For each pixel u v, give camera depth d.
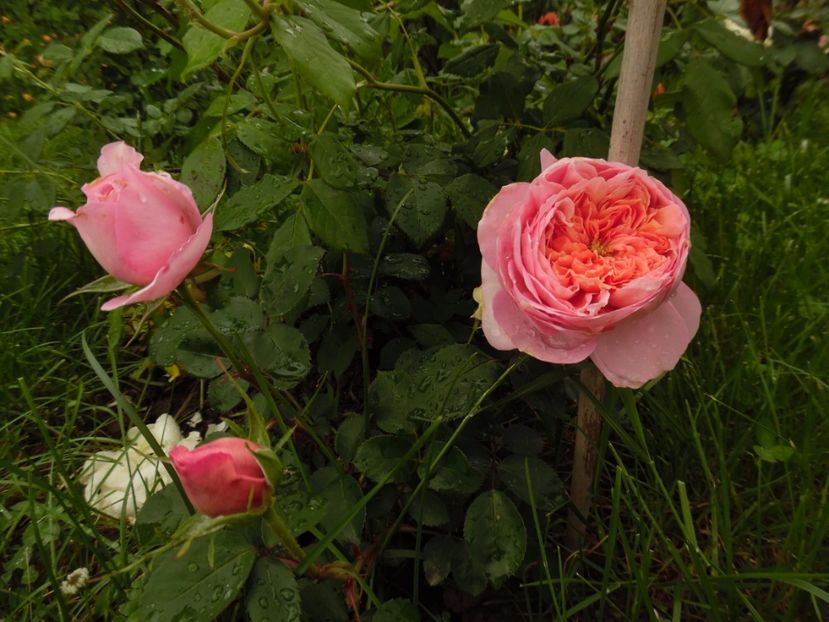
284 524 0.27
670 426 0.41
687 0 0.51
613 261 0.26
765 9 0.45
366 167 0.42
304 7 0.31
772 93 0.92
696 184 0.71
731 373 0.44
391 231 0.45
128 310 0.54
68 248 0.58
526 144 0.40
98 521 0.41
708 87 0.38
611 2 0.48
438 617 0.35
